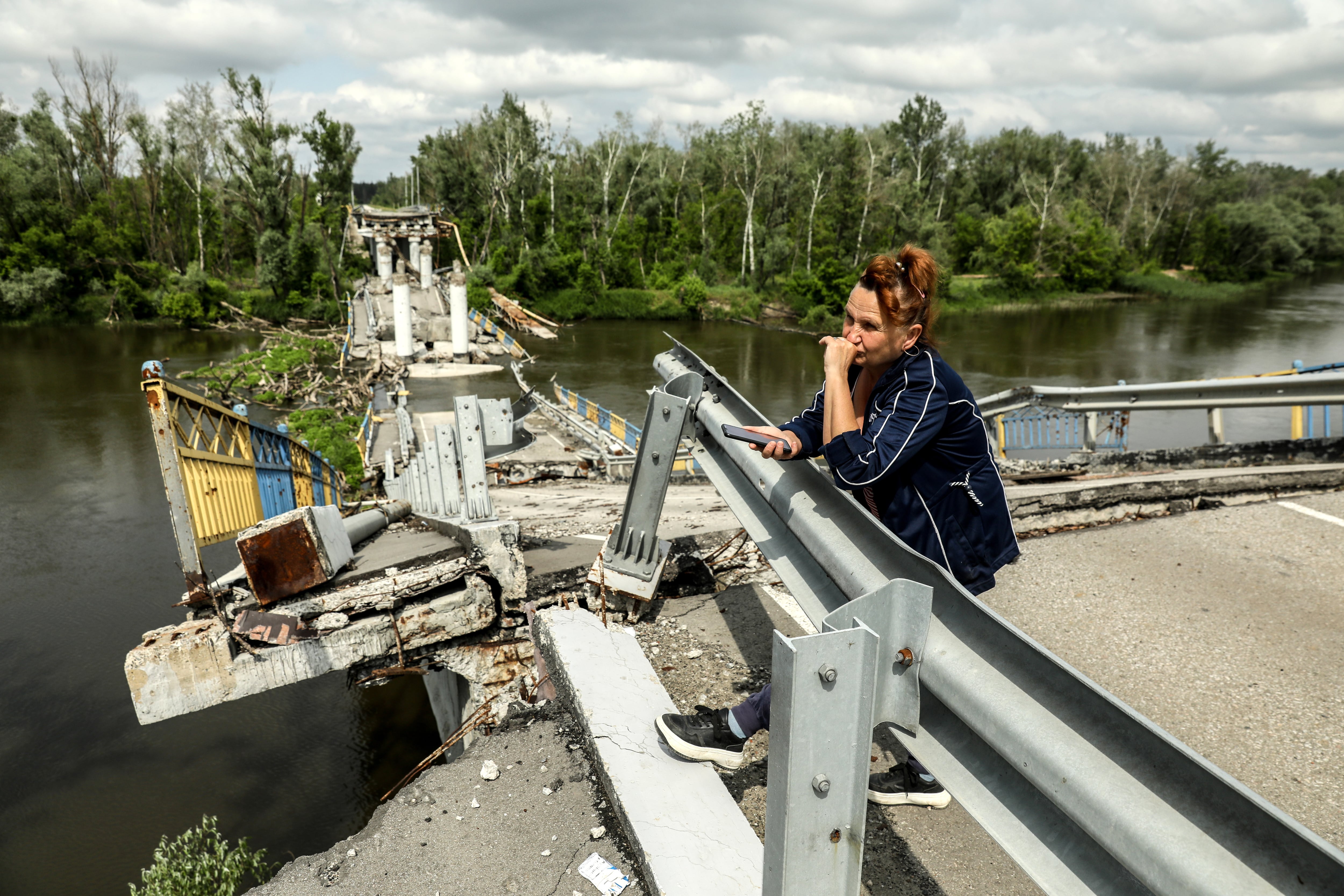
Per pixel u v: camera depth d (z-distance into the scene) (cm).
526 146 8562
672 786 201
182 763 989
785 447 181
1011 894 193
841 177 7462
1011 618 364
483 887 190
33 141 6894
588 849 196
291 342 5153
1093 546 446
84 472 2458
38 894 791
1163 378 3981
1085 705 97
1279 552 425
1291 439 656
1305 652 322
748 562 389
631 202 8900
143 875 531
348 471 2242
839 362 171
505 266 7519
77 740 1071
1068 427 1008
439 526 481
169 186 7238
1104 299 8250
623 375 4438
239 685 348
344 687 1144
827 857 118
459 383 4028
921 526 180
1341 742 263
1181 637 339
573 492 1041
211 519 466
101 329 5897
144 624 1480
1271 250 9950
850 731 114
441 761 776
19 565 1758
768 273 7675
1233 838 79
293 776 949
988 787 115
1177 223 10350
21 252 5819
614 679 246
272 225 6744
